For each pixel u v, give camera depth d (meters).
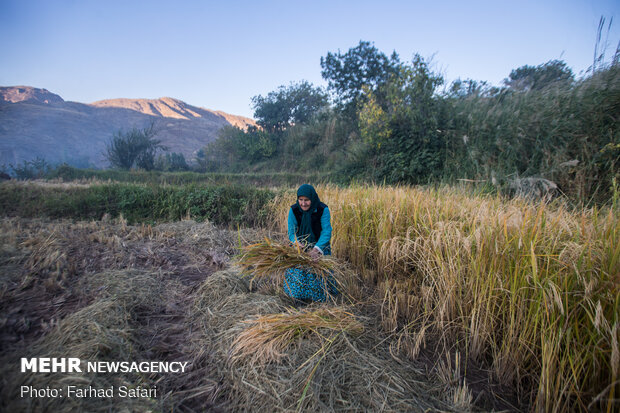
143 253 3.98
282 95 30.86
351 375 1.96
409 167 10.72
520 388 2.04
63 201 6.68
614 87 6.09
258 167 25.94
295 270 2.91
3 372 1.75
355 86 19.08
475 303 2.33
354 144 14.30
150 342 2.30
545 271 2.11
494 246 2.38
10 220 5.12
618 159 5.62
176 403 1.79
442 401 1.87
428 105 10.88
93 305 2.49
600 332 1.70
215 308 2.73
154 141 26.03
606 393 1.68
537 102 7.46
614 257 1.87
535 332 2.02
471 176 8.30
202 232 5.21
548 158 6.57
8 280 2.81
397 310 2.80
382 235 3.67
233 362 2.09
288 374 1.96
